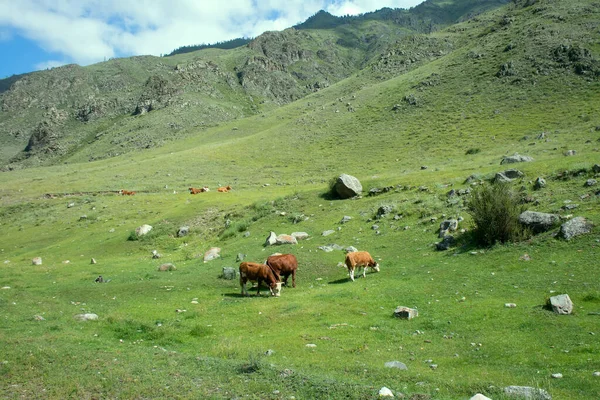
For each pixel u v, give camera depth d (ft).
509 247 68.80
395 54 502.38
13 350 37.76
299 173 245.65
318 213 125.80
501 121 236.63
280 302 59.26
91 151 542.98
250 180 242.78
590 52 267.59
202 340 45.11
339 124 327.88
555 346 37.09
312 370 33.65
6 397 29.09
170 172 282.15
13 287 79.82
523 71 283.59
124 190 231.91
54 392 29.73
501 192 75.10
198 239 132.16
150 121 606.96
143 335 47.50
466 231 80.79
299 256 86.33
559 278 54.19
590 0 348.59
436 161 199.41
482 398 25.18
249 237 117.39
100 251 130.41
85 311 58.54
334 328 46.47
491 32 392.27
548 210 76.84
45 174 354.74
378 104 339.77
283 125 373.40
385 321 48.26
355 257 70.54
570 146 149.79
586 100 226.38
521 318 44.39
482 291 55.21
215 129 479.82
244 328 48.88
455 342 40.88
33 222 187.01
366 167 225.76
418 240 86.43
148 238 137.08
